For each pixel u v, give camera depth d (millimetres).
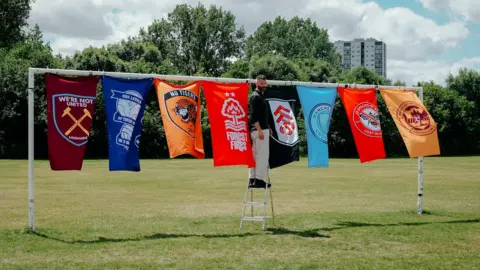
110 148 12242
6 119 55594
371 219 13945
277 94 13484
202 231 12211
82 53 66500
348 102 14352
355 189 22344
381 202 17828
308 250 10258
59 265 9016
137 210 15750
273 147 13312
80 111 12070
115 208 16172
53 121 11852
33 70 11930
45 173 31891
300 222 13445
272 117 13344
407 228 12594
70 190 21766
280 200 18391
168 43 93750
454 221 13672
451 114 72000
